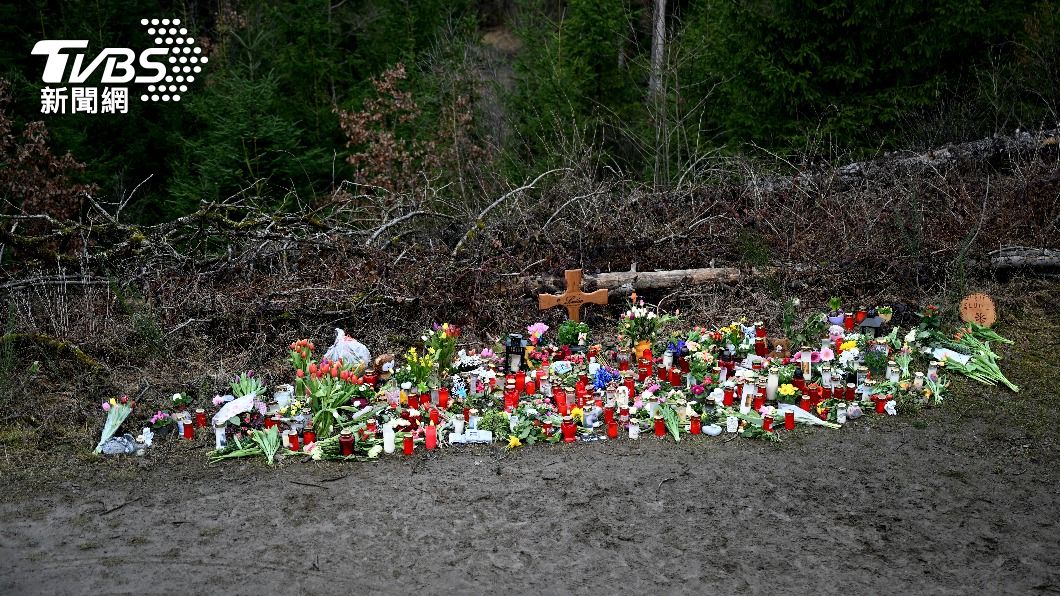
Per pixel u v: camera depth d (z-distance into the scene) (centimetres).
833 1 1205
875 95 1251
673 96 1438
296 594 444
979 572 466
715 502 534
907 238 855
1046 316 804
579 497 539
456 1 1927
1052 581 459
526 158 1548
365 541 491
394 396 649
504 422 627
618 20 1569
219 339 740
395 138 1532
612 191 1074
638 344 711
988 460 587
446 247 864
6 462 575
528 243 871
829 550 485
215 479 562
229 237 870
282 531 501
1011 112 1201
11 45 1549
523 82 1606
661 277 827
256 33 1888
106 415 620
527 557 477
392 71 1527
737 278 834
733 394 668
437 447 606
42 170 1172
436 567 468
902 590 450
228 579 457
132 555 478
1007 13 1234
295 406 625
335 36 1870
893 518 517
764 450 602
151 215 1471
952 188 970
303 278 827
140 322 709
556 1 1966
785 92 1254
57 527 505
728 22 1314
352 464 584
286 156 1334
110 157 1492
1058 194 920
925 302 817
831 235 895
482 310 780
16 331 717
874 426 636
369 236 905
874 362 712
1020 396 678
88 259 804
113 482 557
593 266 852
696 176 1074
